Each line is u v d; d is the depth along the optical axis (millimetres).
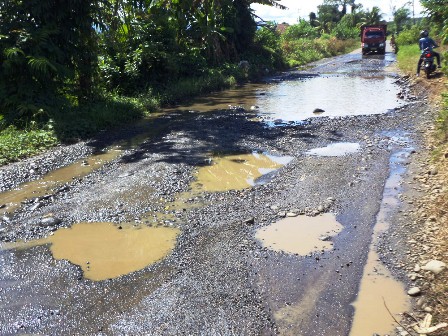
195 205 5699
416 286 3725
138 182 6555
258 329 3299
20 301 3771
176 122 11180
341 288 3797
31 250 4672
